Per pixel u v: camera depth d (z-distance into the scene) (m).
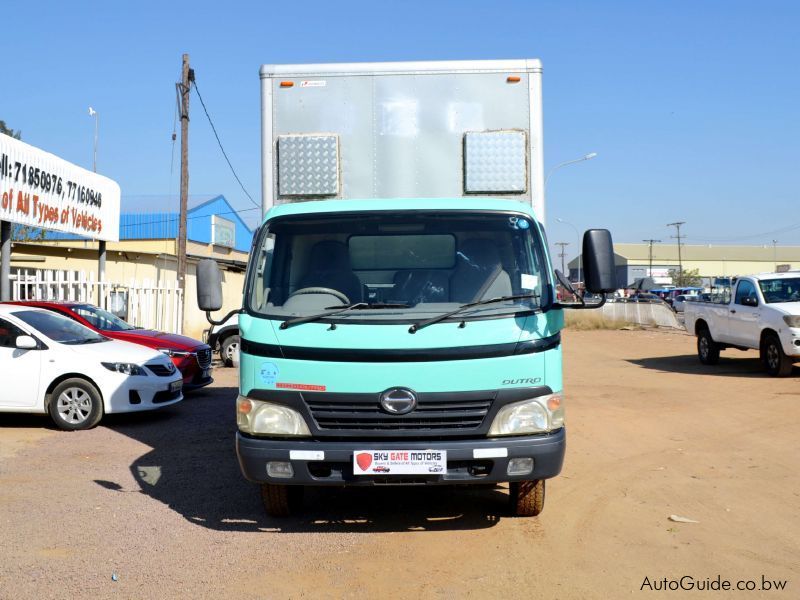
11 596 4.51
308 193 6.70
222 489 7.05
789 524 5.84
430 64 6.77
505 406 5.22
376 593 4.55
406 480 5.20
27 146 14.80
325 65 6.79
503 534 5.67
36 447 9.03
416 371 5.17
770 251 142.25
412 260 5.67
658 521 5.96
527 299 5.46
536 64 6.75
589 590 4.57
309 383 5.23
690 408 11.52
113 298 16.80
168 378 10.86
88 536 5.66
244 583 4.72
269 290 5.64
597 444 8.96
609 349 23.25
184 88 22.77
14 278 15.22
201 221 36.66
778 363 14.81
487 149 6.68
